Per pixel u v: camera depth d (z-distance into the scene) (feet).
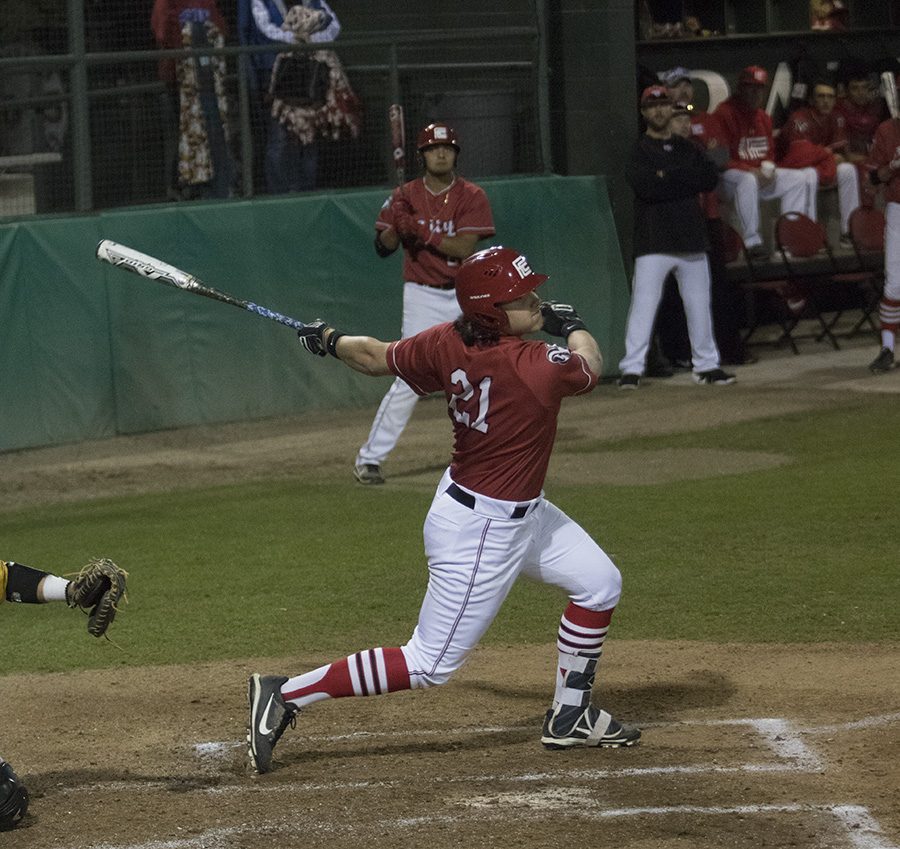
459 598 57.31
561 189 170.30
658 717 64.80
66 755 62.44
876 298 196.03
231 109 158.61
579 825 51.47
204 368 155.53
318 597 89.92
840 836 49.73
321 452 141.08
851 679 69.21
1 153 151.84
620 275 173.68
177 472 134.41
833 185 194.39
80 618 88.63
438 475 128.67
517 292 55.57
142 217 151.12
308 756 61.26
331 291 160.76
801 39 203.62
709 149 176.55
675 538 100.73
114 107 153.58
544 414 56.24
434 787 56.29
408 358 58.13
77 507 121.80
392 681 58.29
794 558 94.12
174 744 63.41
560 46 173.68
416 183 124.16
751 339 192.13
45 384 147.64
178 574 97.09
